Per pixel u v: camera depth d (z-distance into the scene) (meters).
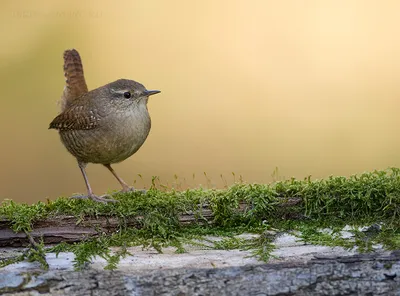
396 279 5.61
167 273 5.63
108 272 5.69
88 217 6.60
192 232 6.66
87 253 6.08
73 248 6.29
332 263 5.69
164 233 6.52
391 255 5.75
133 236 6.55
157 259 5.96
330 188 6.73
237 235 6.55
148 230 6.61
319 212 6.71
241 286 5.59
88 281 5.61
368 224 6.55
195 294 5.56
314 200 6.72
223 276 5.62
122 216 6.60
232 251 6.12
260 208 6.72
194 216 6.72
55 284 5.62
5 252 6.30
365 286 5.59
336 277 5.62
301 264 5.69
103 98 8.40
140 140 8.62
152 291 5.57
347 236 6.30
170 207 6.71
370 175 6.93
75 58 9.51
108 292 5.57
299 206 6.77
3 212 6.51
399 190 6.60
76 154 8.75
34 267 5.84
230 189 6.95
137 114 8.49
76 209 6.62
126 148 8.55
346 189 6.69
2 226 6.42
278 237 6.38
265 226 6.67
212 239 6.47
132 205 6.71
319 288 5.59
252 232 6.60
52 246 6.41
